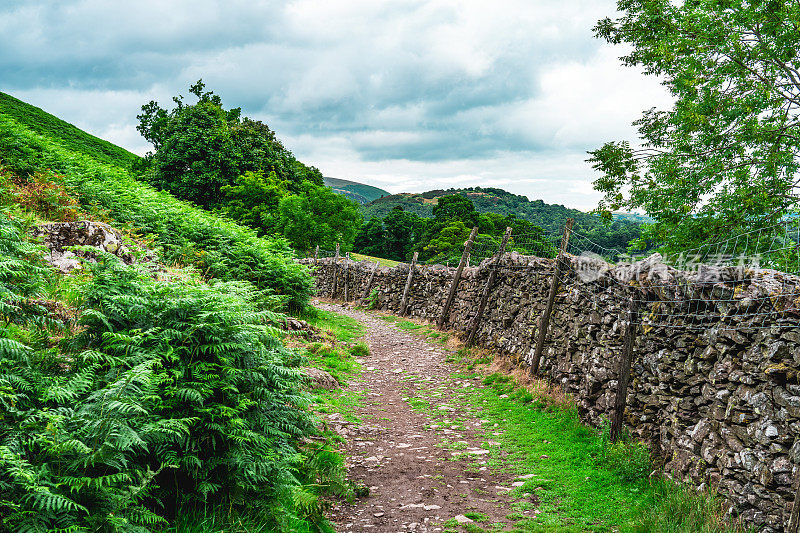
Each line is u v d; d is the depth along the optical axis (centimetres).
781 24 1259
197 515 415
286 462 477
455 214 6550
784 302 480
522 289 1241
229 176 3928
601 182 1477
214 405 450
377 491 559
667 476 580
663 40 1376
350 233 4200
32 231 852
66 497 313
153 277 571
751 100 1278
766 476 446
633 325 714
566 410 838
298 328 1325
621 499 545
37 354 430
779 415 458
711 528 457
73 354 448
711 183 1335
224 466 445
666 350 661
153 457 411
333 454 630
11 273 534
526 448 709
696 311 618
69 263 812
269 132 5078
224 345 466
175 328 466
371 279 2630
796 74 1337
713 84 1334
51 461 333
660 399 653
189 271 919
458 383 1103
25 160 1397
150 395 387
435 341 1611
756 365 501
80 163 1622
